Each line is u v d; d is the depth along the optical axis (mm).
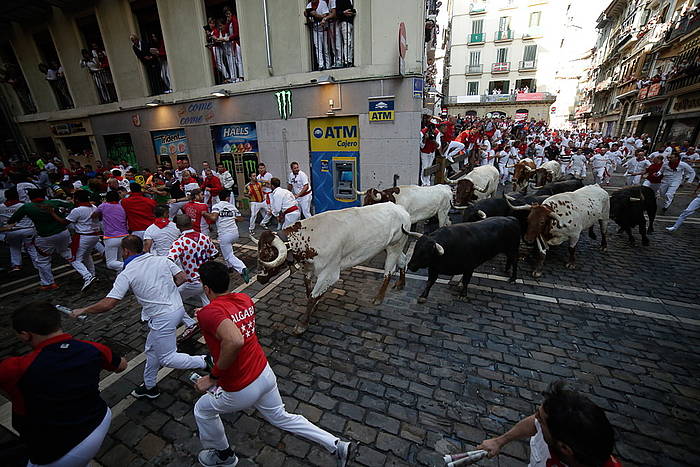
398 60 7484
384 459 2557
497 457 2555
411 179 8172
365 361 3664
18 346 4250
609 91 34938
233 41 9367
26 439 1834
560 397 1381
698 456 2555
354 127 8516
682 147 14750
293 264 4035
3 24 12977
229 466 2473
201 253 4016
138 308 5000
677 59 19797
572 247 5859
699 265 5996
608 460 1354
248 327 2168
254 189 8078
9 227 5227
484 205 6398
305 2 8102
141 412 3074
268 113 9336
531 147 18750
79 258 5637
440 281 5621
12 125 15414
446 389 3246
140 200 5707
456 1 35938
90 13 11211
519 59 35469
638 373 3424
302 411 3021
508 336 4062
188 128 10766
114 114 12148
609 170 15039
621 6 32125
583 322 4324
